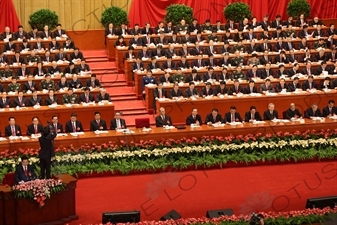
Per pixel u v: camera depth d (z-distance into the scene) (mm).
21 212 30766
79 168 38219
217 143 40750
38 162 37531
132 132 40250
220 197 35375
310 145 41781
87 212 33219
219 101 47531
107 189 36594
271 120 43625
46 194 30703
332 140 42000
